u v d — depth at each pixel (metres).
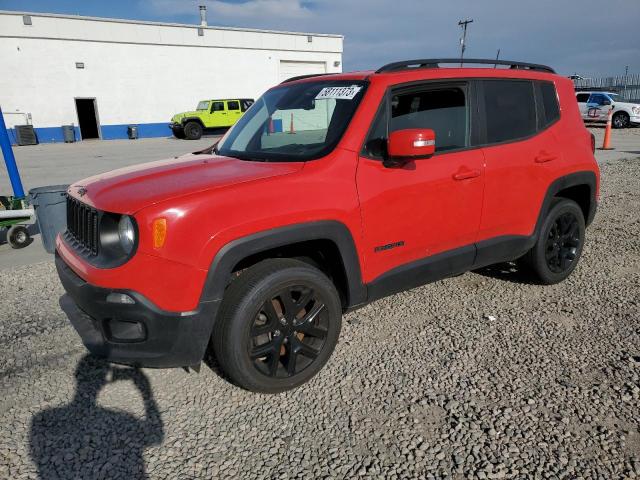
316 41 33.44
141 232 2.39
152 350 2.54
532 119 3.91
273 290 2.70
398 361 3.22
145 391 2.96
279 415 2.72
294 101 3.53
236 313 2.62
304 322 2.89
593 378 2.97
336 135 3.01
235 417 2.71
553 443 2.44
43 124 25.97
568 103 4.23
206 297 2.51
